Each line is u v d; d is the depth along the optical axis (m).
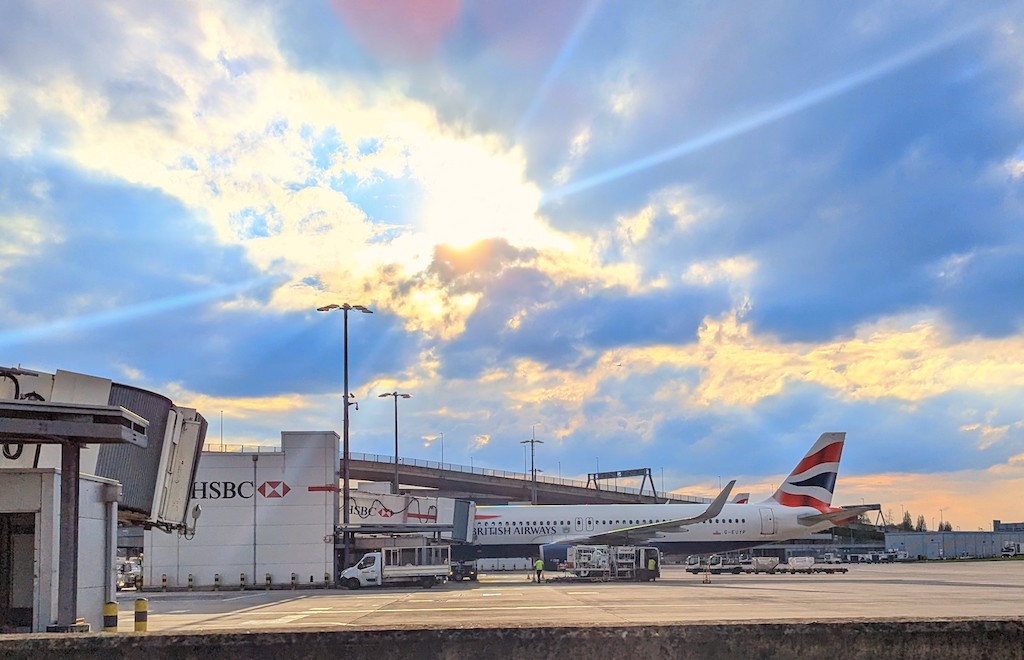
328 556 57.59
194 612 36.03
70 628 20.78
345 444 58.28
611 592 47.09
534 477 135.62
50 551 21.44
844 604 35.84
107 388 30.52
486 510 72.25
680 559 123.56
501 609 34.41
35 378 28.84
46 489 21.64
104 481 24.41
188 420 36.91
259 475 58.19
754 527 72.38
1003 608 32.94
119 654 8.84
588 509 72.31
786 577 69.94
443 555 69.44
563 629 8.80
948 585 54.25
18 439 21.17
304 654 8.78
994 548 146.50
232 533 57.72
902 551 143.62
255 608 38.09
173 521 36.41
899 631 8.80
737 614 30.16
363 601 42.00
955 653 8.74
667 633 8.79
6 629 22.66
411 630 8.84
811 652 8.73
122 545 99.31
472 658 8.75
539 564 61.53
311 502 58.06
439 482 135.50
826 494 74.50
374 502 62.34
